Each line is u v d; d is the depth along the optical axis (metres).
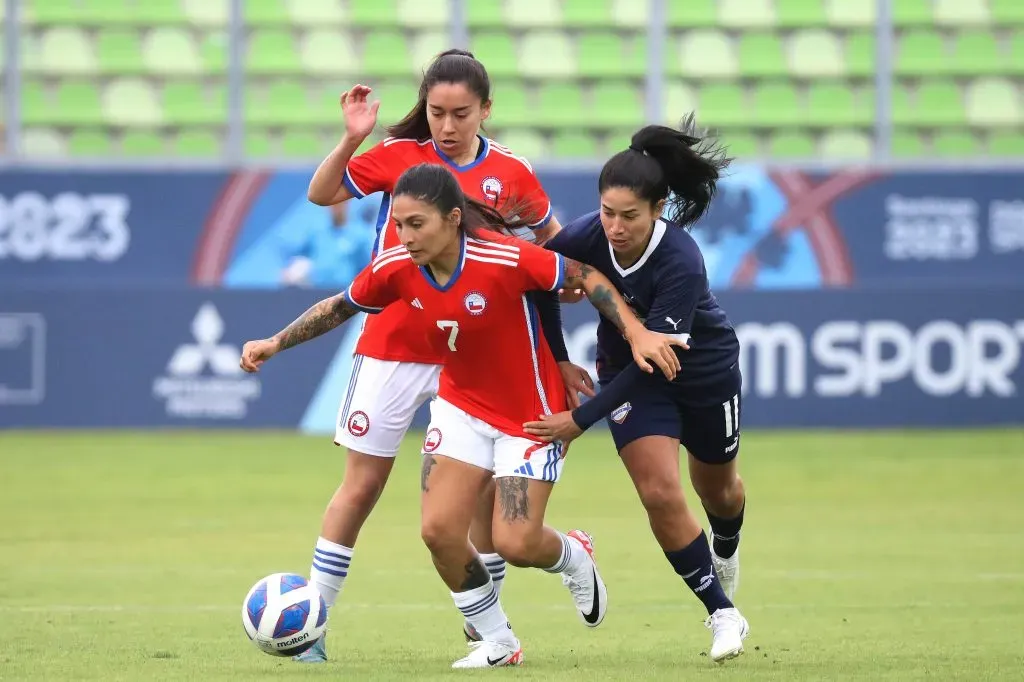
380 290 20.08
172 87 65.38
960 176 58.97
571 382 20.84
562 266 19.34
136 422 56.62
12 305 56.25
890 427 57.09
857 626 23.84
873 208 58.94
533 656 21.06
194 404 56.75
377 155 22.11
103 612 25.06
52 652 21.05
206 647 21.59
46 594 27.06
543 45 66.88
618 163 19.08
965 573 29.91
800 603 26.33
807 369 57.00
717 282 58.66
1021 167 59.97
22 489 43.12
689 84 66.31
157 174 58.19
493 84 66.38
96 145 64.75
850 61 66.44
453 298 19.28
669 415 20.67
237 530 35.97
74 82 65.12
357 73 66.06
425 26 66.88
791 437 55.38
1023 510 39.78
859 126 65.88
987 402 57.16
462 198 18.83
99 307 56.44
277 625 19.17
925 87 65.81
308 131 65.00
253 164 59.00
